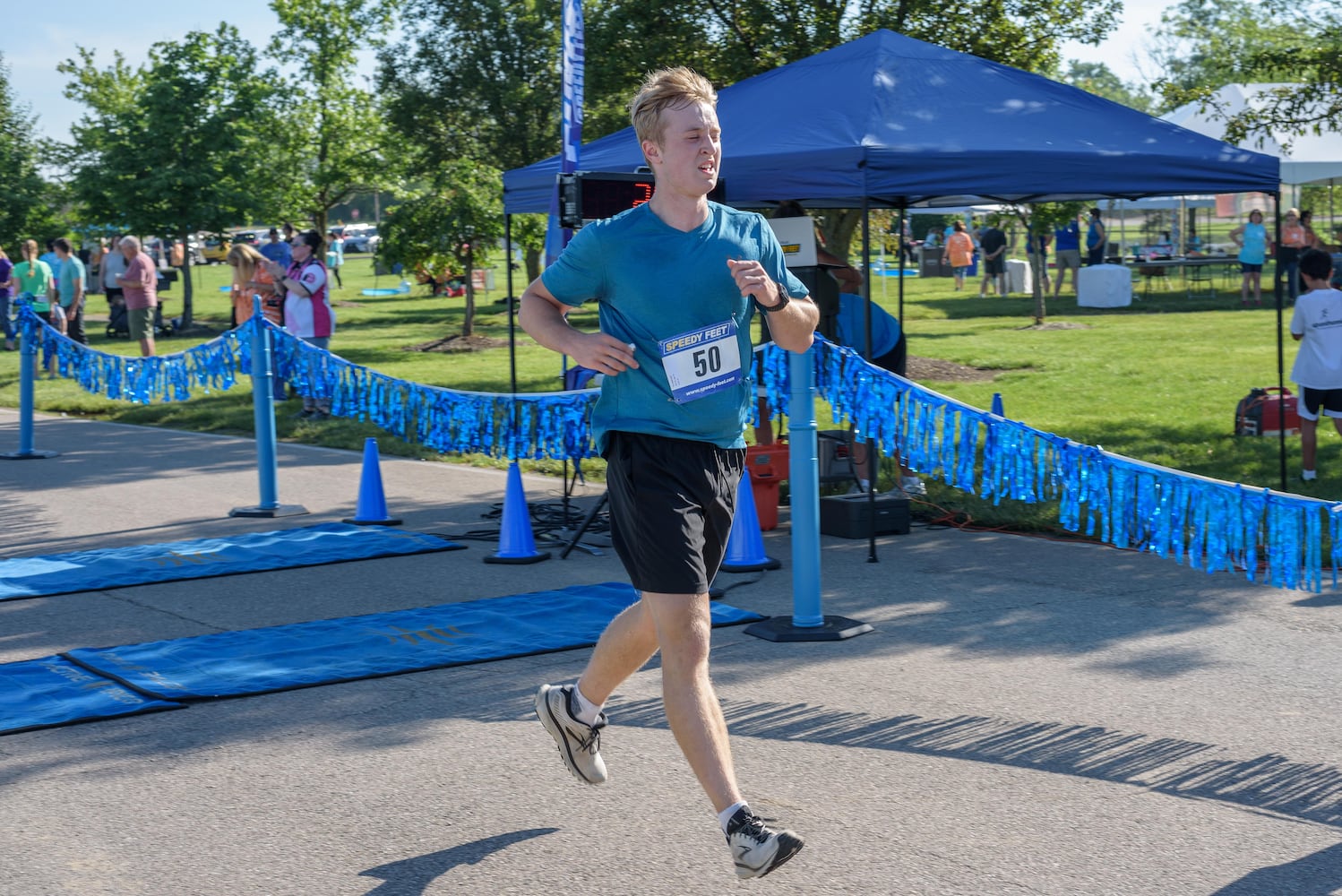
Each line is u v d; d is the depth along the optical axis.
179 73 26.83
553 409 7.48
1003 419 5.88
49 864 3.75
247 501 9.94
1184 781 4.19
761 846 3.22
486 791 4.23
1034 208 21.69
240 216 27.23
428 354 20.34
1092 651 5.63
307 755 4.59
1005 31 13.77
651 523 3.45
